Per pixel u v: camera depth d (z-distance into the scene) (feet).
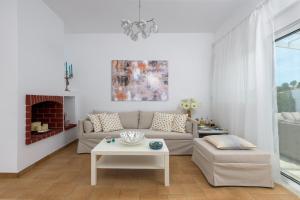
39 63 10.51
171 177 9.00
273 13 8.54
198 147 10.05
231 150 8.39
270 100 8.70
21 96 9.00
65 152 12.75
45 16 11.14
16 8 8.68
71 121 15.53
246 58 10.52
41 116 12.96
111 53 15.75
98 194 7.39
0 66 8.70
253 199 7.04
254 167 7.85
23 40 9.14
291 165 8.62
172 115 13.62
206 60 15.79
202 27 14.65
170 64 15.79
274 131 8.63
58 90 12.68
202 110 15.81
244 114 10.79
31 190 7.68
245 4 10.83
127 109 15.79
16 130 8.73
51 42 11.84
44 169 9.84
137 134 9.75
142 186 8.06
